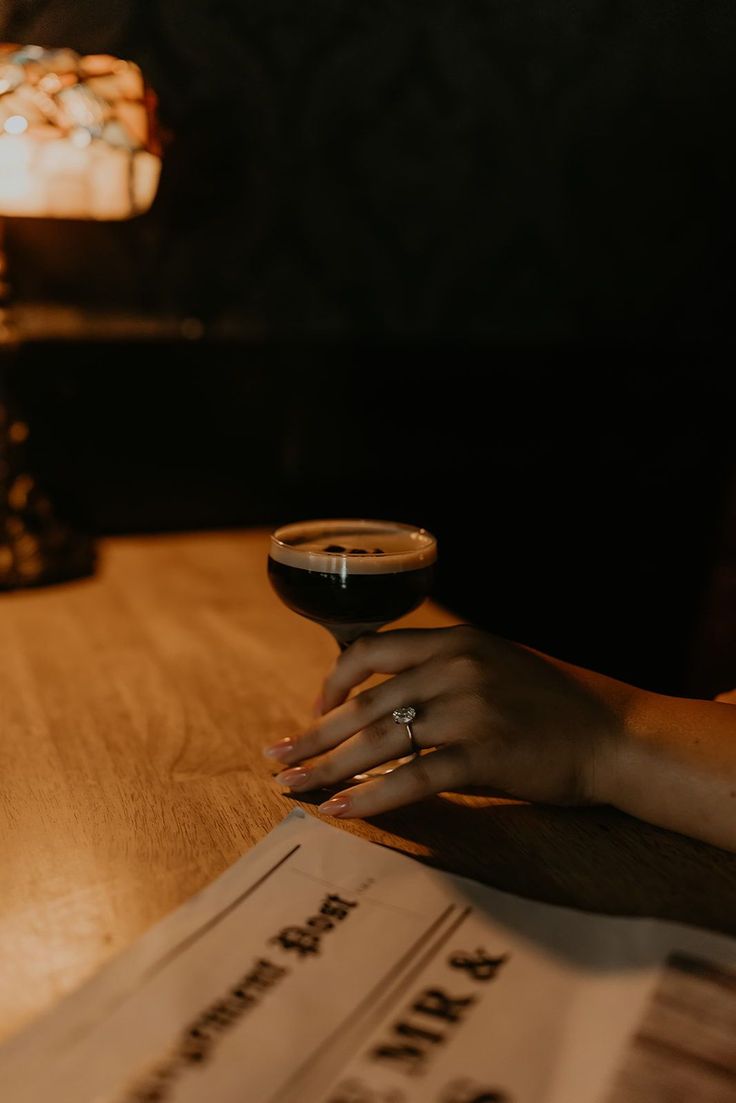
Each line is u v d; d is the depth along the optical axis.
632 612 1.92
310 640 1.09
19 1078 0.62
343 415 1.63
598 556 1.88
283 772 0.84
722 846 0.79
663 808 0.80
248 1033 0.64
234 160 1.48
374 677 1.03
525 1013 0.66
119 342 1.45
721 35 1.74
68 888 0.74
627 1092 0.62
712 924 0.72
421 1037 0.64
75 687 0.99
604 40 1.67
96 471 1.48
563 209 1.72
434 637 0.85
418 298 1.66
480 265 1.69
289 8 1.45
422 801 0.83
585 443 1.82
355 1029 0.65
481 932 0.70
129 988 0.67
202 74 1.42
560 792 0.82
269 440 1.58
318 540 0.90
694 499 1.93
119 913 0.73
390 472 1.68
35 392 1.41
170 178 1.44
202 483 1.55
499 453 1.76
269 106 1.48
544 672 0.85
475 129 1.62
